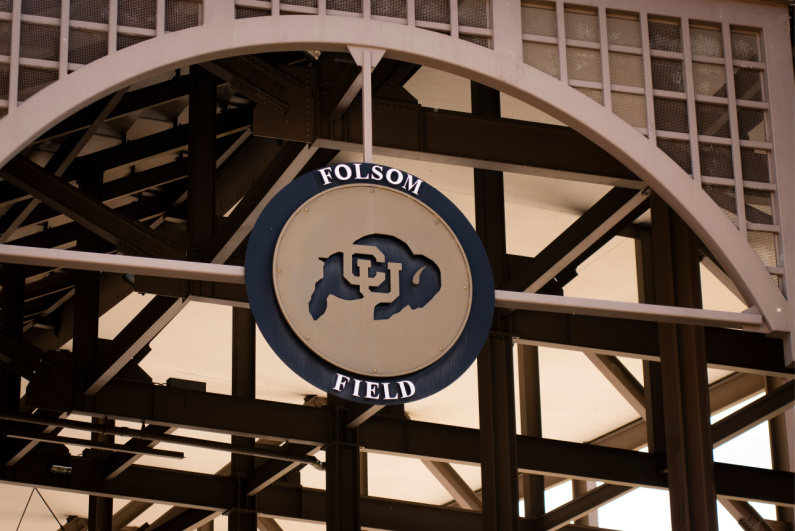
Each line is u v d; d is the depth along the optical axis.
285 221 13.35
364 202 13.66
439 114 18.98
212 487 26.19
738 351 23.98
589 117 15.17
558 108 15.11
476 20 15.18
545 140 19.17
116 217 19.42
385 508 27.31
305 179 13.53
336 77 18.58
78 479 25.38
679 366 19.42
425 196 13.88
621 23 15.74
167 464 37.53
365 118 14.12
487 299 13.77
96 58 13.71
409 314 13.45
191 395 23.39
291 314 13.09
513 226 27.86
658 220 20.08
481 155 18.91
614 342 23.91
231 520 26.11
